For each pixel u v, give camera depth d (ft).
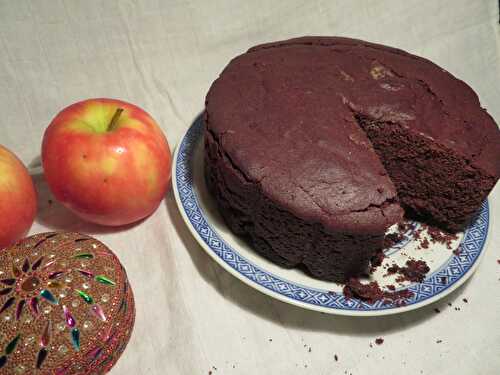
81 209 0.82
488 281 0.89
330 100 0.85
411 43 1.22
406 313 0.83
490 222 0.88
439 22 1.22
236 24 1.17
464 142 0.84
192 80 1.17
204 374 0.75
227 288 0.85
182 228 0.92
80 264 0.68
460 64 1.23
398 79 0.91
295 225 0.74
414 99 0.88
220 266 0.87
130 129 0.80
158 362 0.76
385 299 0.76
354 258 0.77
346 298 0.77
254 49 0.97
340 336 0.80
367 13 1.21
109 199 0.80
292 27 1.20
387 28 1.23
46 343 0.62
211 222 0.84
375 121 0.86
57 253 0.69
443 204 0.88
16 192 0.77
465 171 0.83
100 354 0.66
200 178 0.91
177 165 0.92
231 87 0.86
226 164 0.77
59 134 0.78
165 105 1.15
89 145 0.76
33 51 1.04
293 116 0.82
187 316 0.81
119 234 0.91
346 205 0.73
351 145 0.80
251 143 0.78
